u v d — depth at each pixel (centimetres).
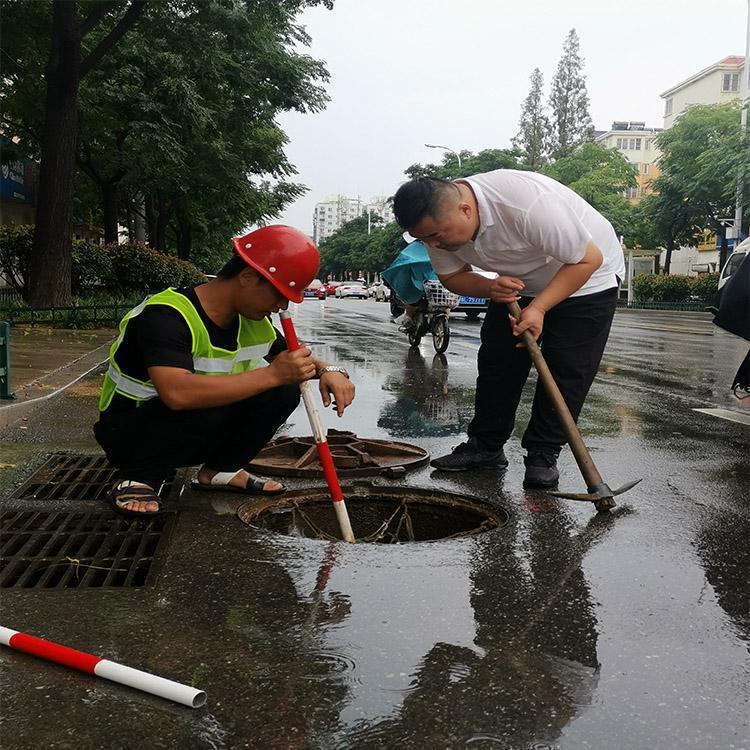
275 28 1748
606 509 321
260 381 274
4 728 159
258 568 251
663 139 3612
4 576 246
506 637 205
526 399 647
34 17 1446
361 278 10181
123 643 198
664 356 1076
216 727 161
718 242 4075
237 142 2056
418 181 323
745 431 514
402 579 244
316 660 190
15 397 564
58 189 1361
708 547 280
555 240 315
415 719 165
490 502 330
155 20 1528
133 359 290
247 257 272
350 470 370
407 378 778
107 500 308
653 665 191
